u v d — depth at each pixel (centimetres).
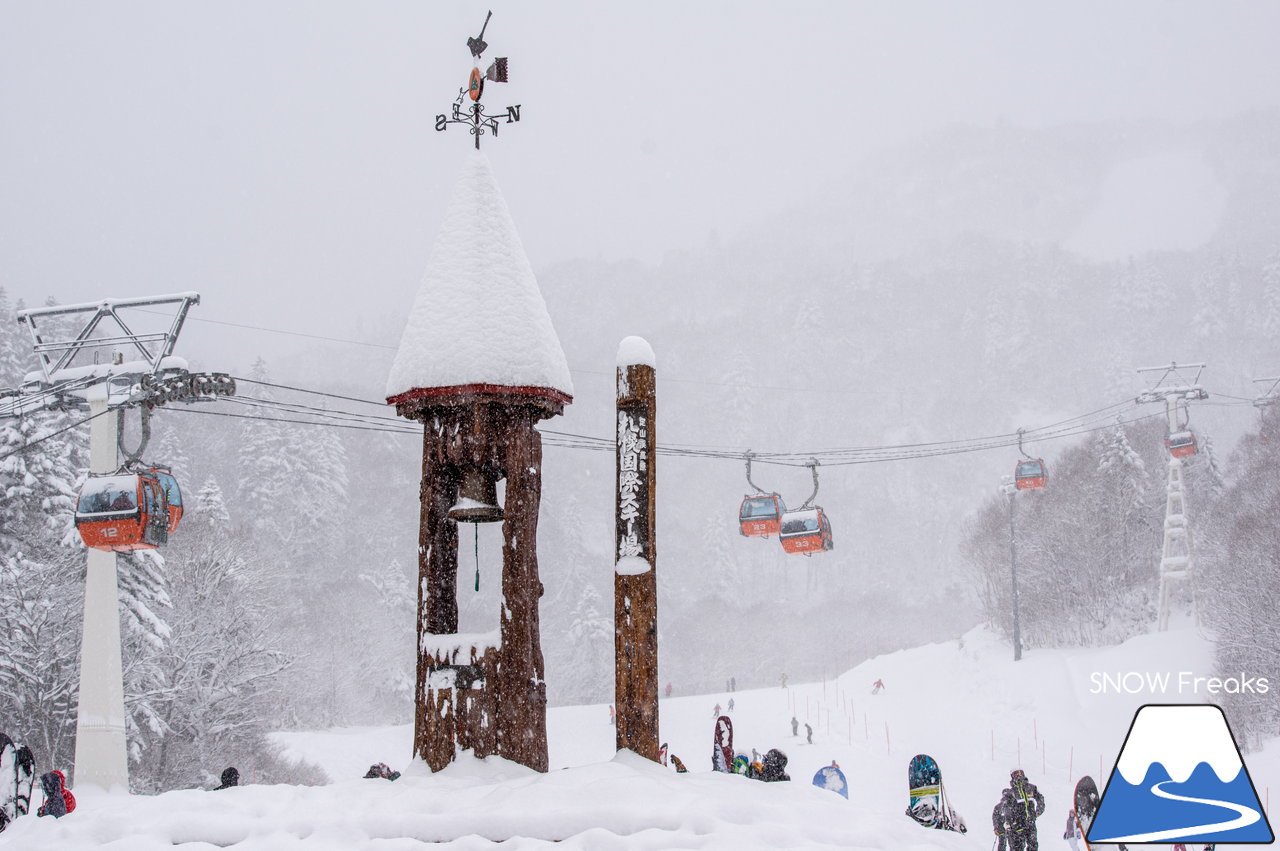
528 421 745
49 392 1834
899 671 5722
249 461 9212
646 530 723
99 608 1808
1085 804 1412
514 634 705
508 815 547
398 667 7212
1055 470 6675
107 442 1775
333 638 7144
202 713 3591
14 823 632
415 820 550
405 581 8225
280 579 6712
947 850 549
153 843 545
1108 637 5388
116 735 1783
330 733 5147
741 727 4597
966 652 5641
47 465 3138
